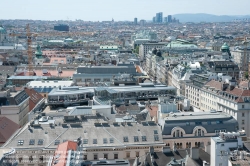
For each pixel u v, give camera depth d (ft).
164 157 632.79
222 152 581.53
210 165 595.47
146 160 626.23
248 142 606.55
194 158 618.44
